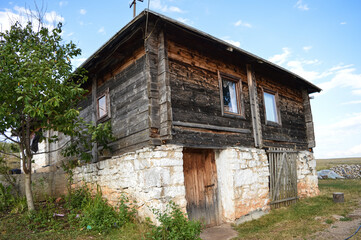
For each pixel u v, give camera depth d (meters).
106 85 7.63
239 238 5.59
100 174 7.31
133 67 6.49
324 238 5.31
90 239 4.89
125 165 6.25
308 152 10.58
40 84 5.45
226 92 7.70
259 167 7.82
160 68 5.84
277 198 8.47
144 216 5.56
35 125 6.79
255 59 8.02
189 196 6.32
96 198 6.81
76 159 8.92
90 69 7.63
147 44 5.80
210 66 7.18
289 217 7.03
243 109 7.88
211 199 6.77
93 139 6.62
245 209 7.01
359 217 6.65
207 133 6.57
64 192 8.59
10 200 6.94
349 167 18.86
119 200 6.37
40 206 6.61
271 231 6.00
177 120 5.90
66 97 6.13
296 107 10.77
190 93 6.39
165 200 5.25
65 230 5.32
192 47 6.77
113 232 5.23
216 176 7.07
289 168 9.21
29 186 6.31
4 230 5.25
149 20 5.66
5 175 7.42
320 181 15.34
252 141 8.00
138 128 5.99
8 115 5.56
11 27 6.60
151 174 5.42
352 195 9.62
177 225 4.92
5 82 5.42
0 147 6.70
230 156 6.91
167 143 5.63
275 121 9.40
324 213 7.21
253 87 8.40
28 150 6.38
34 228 5.42
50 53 6.38
